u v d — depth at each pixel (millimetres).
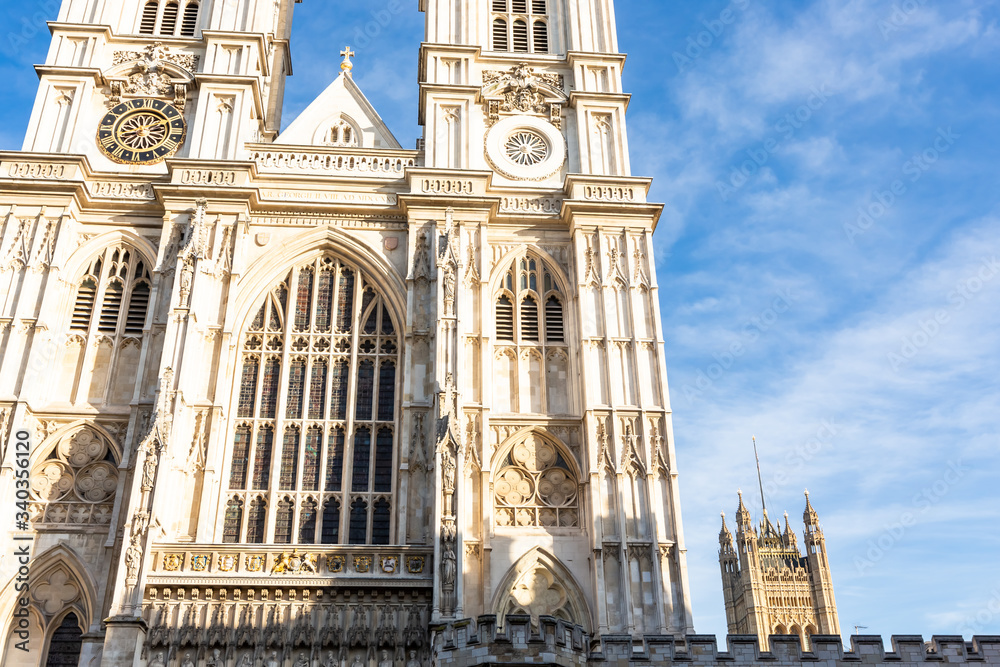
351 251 49219
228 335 45438
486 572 40812
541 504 44438
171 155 51406
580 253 49219
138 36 54750
